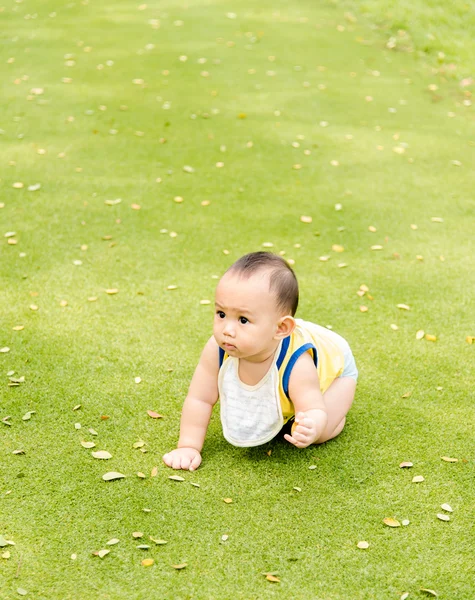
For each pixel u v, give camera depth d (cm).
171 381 333
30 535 242
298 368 265
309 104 771
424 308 408
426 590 223
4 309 392
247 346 252
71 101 746
